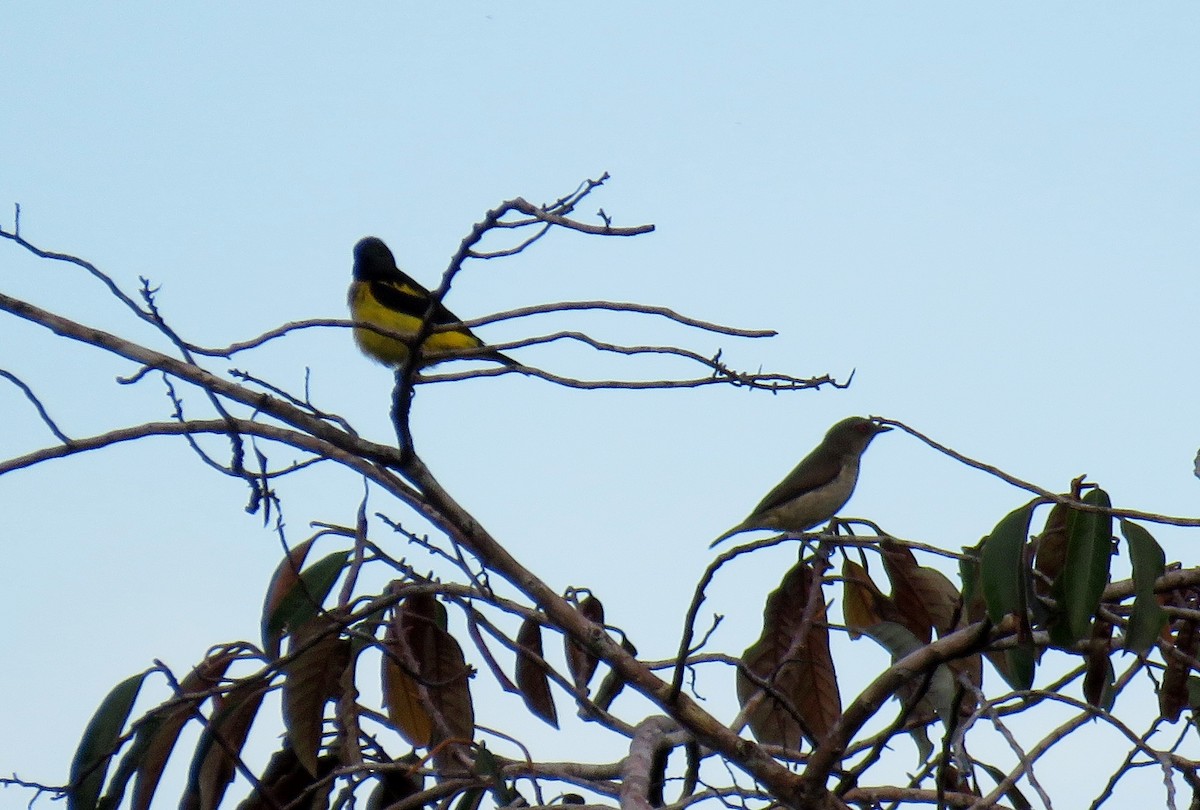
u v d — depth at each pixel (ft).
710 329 30.42
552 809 25.85
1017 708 30.40
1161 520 27.20
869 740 32.27
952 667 30.35
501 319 29.84
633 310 30.14
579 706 31.12
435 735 32.68
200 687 32.17
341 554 33.37
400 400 30.27
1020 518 26.71
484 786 28.76
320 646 31.68
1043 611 27.96
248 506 29.30
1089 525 27.76
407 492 31.81
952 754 28.40
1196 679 31.37
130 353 30.25
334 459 30.89
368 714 32.86
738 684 34.01
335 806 29.81
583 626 30.66
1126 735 26.13
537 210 27.17
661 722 29.35
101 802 30.45
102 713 30.53
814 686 33.86
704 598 27.81
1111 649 29.66
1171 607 30.19
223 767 31.14
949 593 34.65
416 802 28.84
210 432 29.55
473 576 31.01
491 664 31.68
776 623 34.30
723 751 28.22
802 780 27.50
